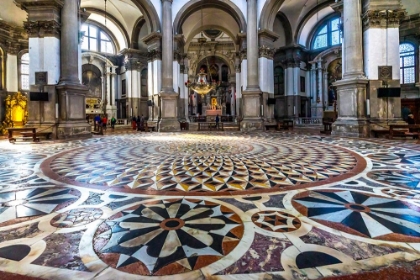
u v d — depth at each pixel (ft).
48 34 33.47
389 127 29.96
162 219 7.63
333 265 5.22
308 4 71.20
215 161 16.66
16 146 26.16
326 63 77.46
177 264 5.32
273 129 51.70
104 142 29.73
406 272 4.95
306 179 11.94
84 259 5.55
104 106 81.41
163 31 52.70
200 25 74.28
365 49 32.53
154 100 55.57
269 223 7.28
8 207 8.70
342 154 18.76
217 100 104.32
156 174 13.29
